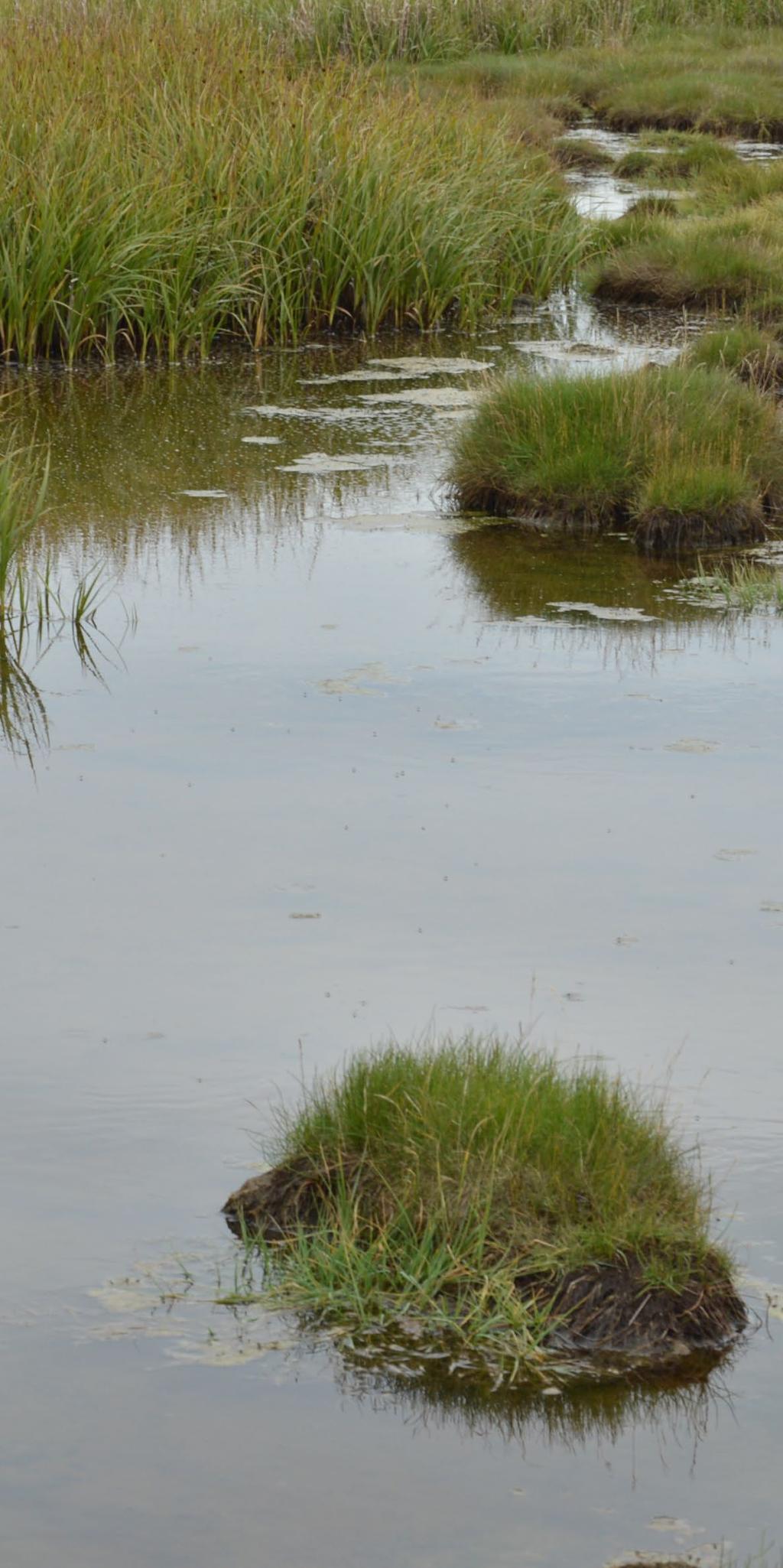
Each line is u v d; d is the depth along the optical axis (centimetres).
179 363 2167
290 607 1339
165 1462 496
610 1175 599
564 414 1628
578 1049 711
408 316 2389
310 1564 460
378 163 2362
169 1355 541
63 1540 466
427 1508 482
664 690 1166
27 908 845
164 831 936
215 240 2239
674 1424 522
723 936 823
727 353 1983
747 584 1384
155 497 1614
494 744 1066
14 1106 671
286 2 3975
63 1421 511
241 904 851
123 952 801
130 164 2244
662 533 1521
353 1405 524
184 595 1359
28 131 2219
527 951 805
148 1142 650
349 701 1140
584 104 4091
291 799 979
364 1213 602
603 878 885
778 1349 558
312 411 1945
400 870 891
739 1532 477
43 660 1214
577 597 1369
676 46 4516
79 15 2725
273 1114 666
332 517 1580
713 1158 640
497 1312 562
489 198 2520
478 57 4197
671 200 2989
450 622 1305
